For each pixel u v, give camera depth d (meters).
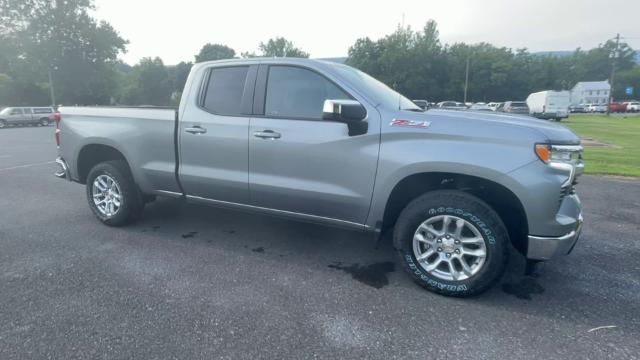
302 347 2.28
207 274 3.23
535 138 2.60
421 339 2.38
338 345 2.31
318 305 2.76
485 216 2.72
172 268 3.34
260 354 2.22
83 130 4.36
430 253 2.96
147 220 4.70
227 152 3.57
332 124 3.13
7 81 45.97
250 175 3.51
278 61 3.45
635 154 10.57
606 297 2.92
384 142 2.96
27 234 4.18
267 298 2.84
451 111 3.23
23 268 3.30
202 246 3.87
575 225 2.72
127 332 2.40
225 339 2.35
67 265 3.37
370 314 2.65
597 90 86.69
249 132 3.44
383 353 2.24
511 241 3.04
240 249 3.81
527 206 2.61
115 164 4.28
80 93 51.38
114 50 53.44
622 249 3.86
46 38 47.75
